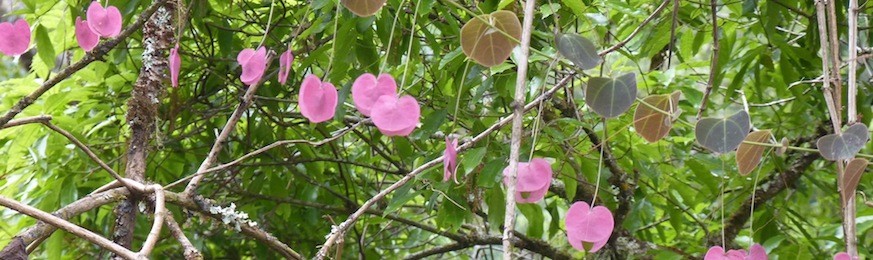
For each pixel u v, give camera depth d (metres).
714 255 2.09
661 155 3.40
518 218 4.67
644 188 3.27
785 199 3.55
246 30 3.40
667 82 3.13
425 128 2.68
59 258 3.08
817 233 3.63
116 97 3.24
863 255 3.34
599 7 2.92
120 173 3.15
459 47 2.60
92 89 3.24
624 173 3.19
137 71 3.20
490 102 3.10
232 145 3.56
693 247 3.52
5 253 1.89
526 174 2.00
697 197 3.48
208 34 3.13
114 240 2.18
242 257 4.25
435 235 4.21
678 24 3.16
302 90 1.85
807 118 3.52
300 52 2.79
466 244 3.73
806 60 3.08
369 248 4.00
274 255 3.84
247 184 3.58
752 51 3.14
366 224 3.41
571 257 3.58
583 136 3.10
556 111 3.09
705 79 3.87
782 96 3.49
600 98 1.95
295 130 3.34
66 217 2.05
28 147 3.14
